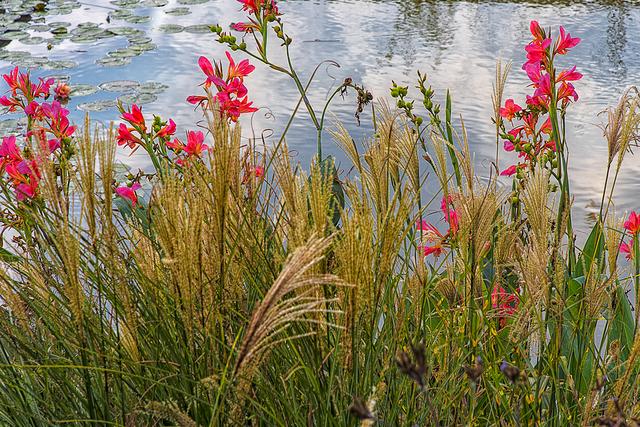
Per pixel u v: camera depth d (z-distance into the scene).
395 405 1.52
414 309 1.67
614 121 1.88
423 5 11.66
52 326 1.51
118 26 10.06
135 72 7.82
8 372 1.58
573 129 6.06
